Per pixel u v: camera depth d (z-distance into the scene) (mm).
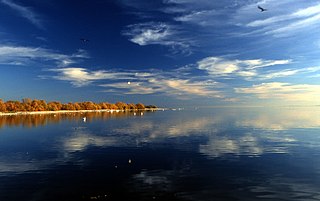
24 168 33750
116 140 56625
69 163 36156
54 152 44156
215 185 26453
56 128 84250
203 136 61094
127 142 53719
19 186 26844
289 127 80000
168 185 26594
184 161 36562
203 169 32344
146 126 88438
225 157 38625
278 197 23344
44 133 71125
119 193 24594
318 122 98312
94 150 45406
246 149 44500
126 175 30219
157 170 32219
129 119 128750
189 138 58125
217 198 23203
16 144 52969
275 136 59812
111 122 107938
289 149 44094
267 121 105875
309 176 29219
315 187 25734
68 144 52219
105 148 47188
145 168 33188
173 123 100062
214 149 44875
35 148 48281
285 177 28891
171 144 50562
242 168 32562
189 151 43469
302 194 24031
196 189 25422
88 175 30391
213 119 123062
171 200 22891
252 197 23422
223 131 70625
